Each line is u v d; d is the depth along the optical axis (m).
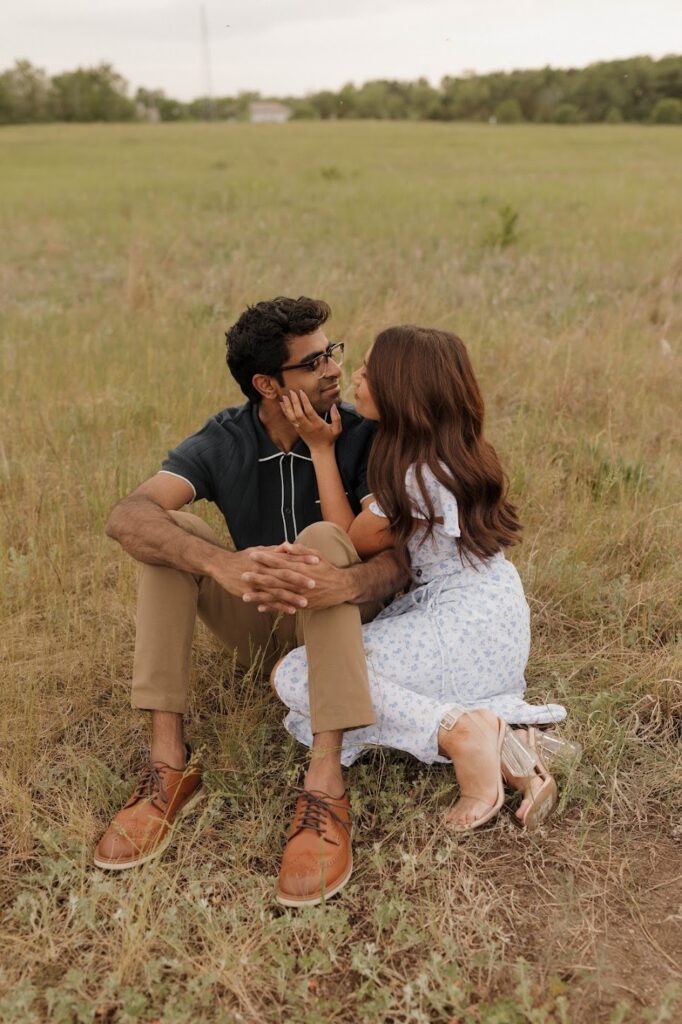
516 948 2.13
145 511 2.54
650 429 5.01
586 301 7.73
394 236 11.48
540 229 11.73
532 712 2.65
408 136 40.44
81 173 21.98
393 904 2.17
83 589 3.69
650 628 3.30
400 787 2.62
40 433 4.96
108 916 2.19
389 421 2.50
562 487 4.48
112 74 107.75
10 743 2.79
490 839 2.44
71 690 3.07
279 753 2.79
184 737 2.72
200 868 2.36
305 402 2.57
